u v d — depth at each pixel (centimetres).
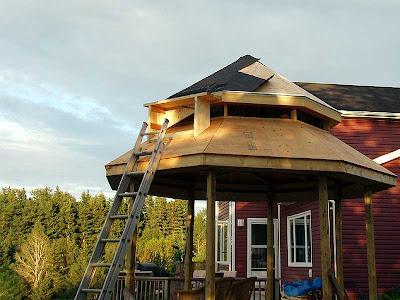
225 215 2131
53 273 2959
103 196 4859
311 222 1488
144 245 3438
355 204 1403
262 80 851
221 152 648
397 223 1403
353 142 1487
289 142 714
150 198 5609
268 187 1027
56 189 5306
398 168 1449
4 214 4934
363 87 1881
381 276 1361
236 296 809
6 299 2603
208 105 765
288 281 1675
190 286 913
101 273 2084
